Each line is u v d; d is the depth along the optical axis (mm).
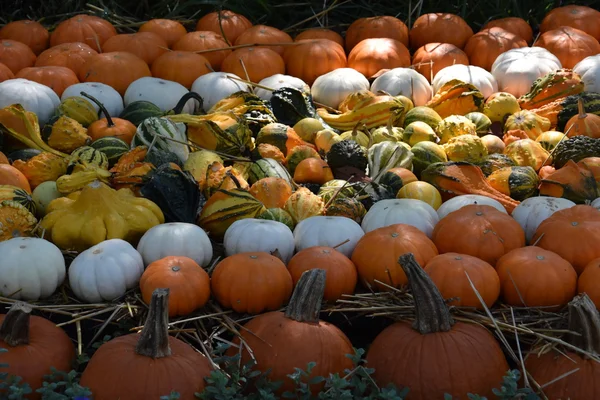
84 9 8344
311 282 3811
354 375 3758
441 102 6516
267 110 6242
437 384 3633
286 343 3723
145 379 3484
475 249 4371
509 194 5359
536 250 4219
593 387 3664
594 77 6746
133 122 6074
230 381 3691
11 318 3641
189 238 4398
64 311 4090
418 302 3738
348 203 4973
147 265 4387
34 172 5258
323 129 6070
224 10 7988
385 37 7531
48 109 6164
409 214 4734
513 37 7359
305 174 5438
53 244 4383
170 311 3994
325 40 7188
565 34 7297
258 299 4039
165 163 5133
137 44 7047
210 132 5637
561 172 5270
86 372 3592
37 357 3689
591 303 3711
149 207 4688
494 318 4035
